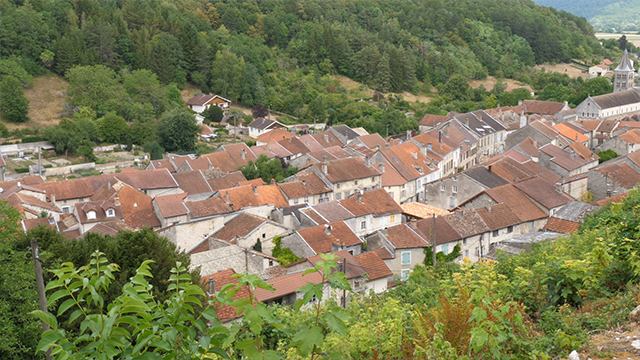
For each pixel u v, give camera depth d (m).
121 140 104.38
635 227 15.22
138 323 8.84
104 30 127.69
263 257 39.38
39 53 121.44
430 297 16.67
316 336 8.31
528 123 94.19
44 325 22.86
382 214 57.22
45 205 57.62
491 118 105.81
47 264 27.98
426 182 76.81
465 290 12.20
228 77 137.00
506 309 10.51
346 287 8.56
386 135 110.50
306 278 31.78
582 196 67.44
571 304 13.54
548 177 69.69
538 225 53.88
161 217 55.56
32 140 98.56
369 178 69.00
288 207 56.84
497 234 50.50
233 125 120.50
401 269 44.50
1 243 25.73
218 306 9.95
